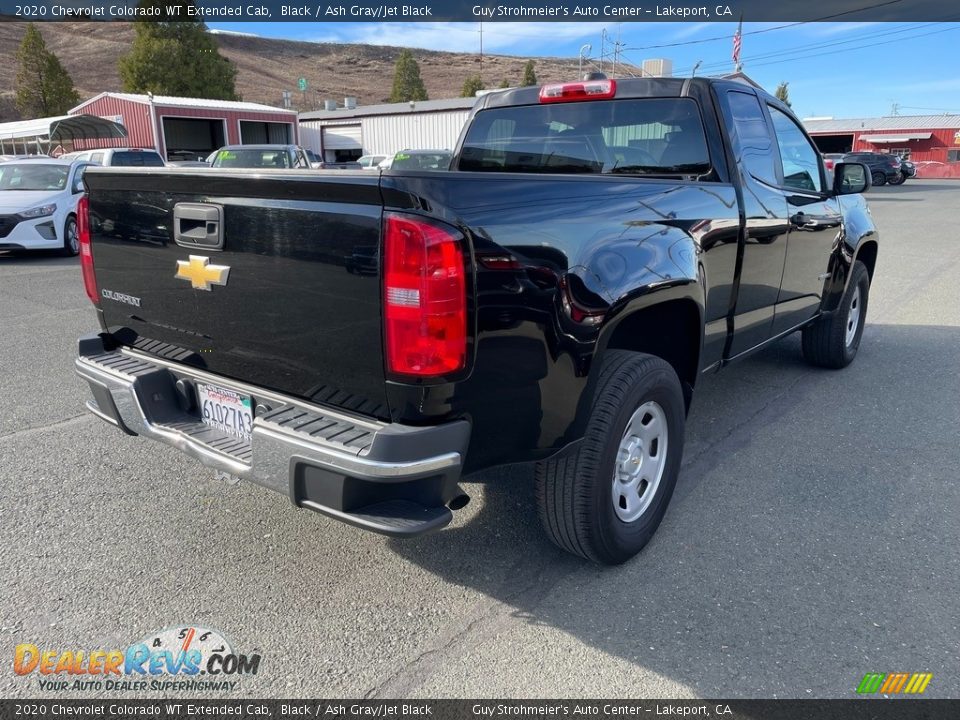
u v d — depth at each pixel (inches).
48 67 2032.5
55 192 471.5
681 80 146.4
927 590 109.6
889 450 161.5
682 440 124.4
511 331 90.3
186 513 133.5
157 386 112.3
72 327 275.6
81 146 1272.1
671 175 148.4
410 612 106.0
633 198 112.1
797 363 229.5
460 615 105.3
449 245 82.2
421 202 81.3
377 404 88.5
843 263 197.9
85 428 173.5
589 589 111.1
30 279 382.6
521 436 96.5
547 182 97.3
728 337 147.3
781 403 192.4
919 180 1831.9
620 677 92.7
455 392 86.7
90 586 111.2
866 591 109.7
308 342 92.3
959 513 133.0
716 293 135.8
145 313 114.0
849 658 95.3
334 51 6663.4
